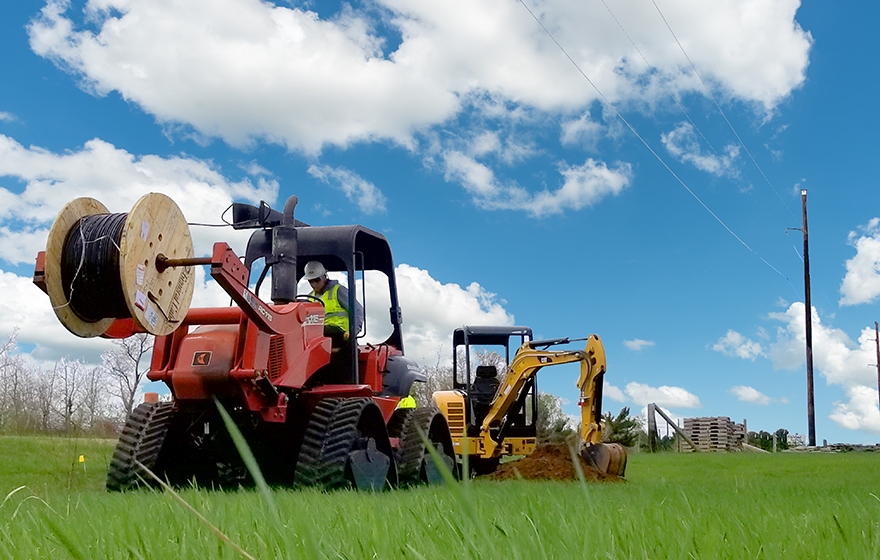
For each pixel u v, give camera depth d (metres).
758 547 1.43
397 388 8.60
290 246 6.98
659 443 29.48
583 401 14.11
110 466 6.38
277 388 6.39
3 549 1.56
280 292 6.88
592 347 14.37
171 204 4.73
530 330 16.88
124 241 4.22
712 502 3.55
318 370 7.64
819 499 3.91
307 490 5.42
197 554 1.33
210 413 6.45
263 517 1.99
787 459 18.95
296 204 7.18
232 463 6.88
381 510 2.64
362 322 7.96
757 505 3.36
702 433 34.38
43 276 4.21
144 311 4.42
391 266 9.08
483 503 2.88
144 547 1.37
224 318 6.31
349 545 1.41
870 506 3.07
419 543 1.35
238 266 5.65
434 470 8.20
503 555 0.98
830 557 1.40
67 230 4.39
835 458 19.33
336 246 7.84
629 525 1.70
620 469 13.66
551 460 13.11
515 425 15.89
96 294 4.39
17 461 10.05
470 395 16.03
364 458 6.63
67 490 5.90
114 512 2.61
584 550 1.10
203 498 2.52
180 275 4.87
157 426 6.57
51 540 1.51
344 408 6.65
